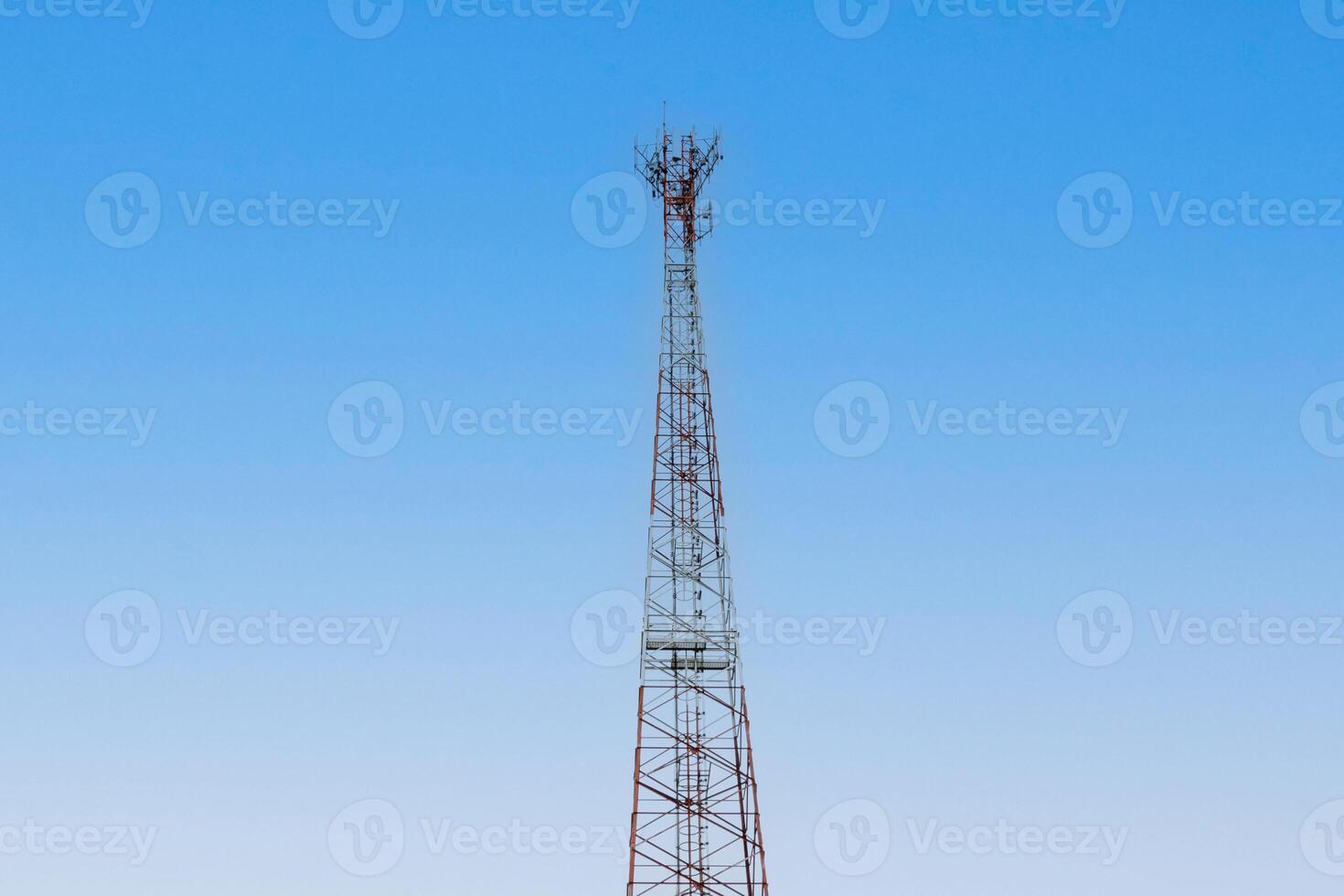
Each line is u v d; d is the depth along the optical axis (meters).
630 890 81.88
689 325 95.00
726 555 89.81
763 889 82.19
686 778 84.38
